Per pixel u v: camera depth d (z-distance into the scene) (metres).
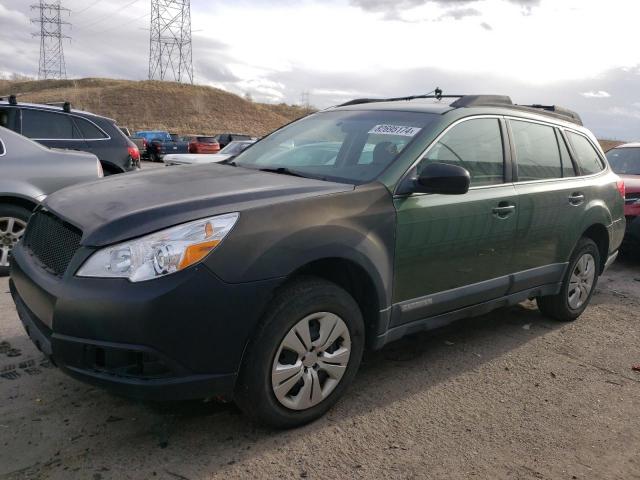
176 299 2.54
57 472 2.64
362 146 3.81
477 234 3.83
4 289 5.25
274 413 2.96
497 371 4.05
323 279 3.09
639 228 7.50
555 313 5.07
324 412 3.22
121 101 78.06
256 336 2.81
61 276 2.80
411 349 4.37
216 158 12.98
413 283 3.52
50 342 2.72
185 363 2.63
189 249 2.61
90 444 2.88
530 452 3.05
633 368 4.24
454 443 3.09
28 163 5.67
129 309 2.50
